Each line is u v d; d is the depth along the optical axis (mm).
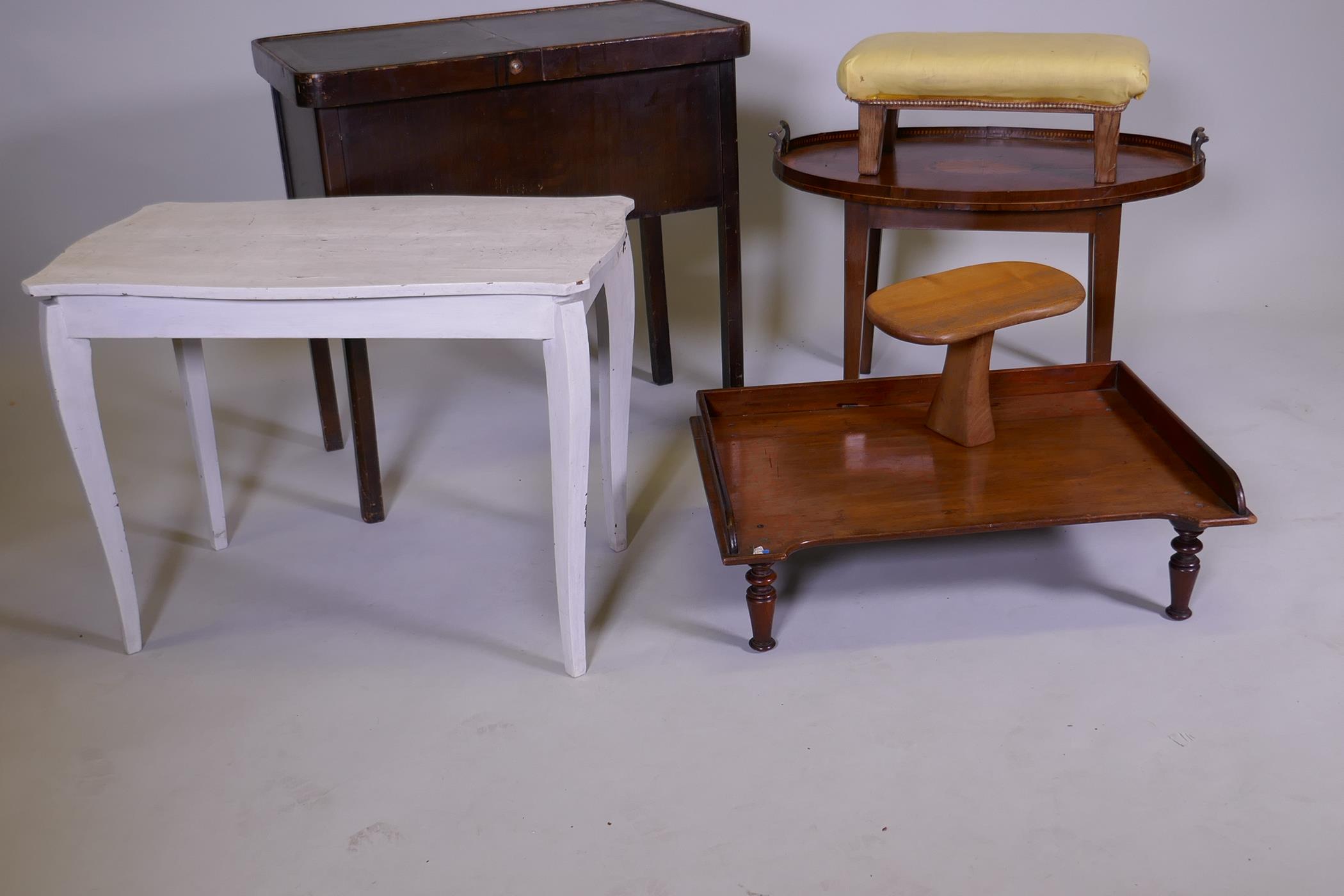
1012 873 1390
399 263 1597
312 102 1929
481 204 1868
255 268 1596
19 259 3062
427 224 1770
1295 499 2162
